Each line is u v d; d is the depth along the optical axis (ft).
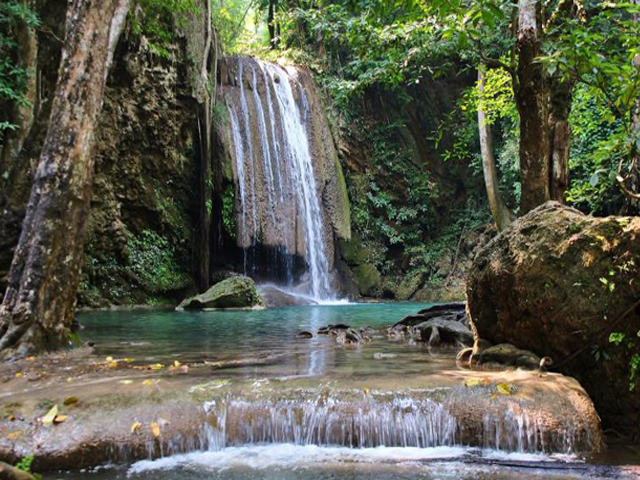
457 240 70.44
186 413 9.72
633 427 11.07
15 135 31.58
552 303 12.43
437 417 9.95
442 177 74.13
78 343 16.92
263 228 53.52
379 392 10.30
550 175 20.11
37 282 15.52
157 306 45.50
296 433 9.86
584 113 33.88
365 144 69.77
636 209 16.01
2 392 10.71
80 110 16.31
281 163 56.70
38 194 15.98
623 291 11.37
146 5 40.22
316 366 13.51
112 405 9.74
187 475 8.41
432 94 72.64
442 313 24.93
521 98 18.42
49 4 36.06
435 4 12.06
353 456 9.27
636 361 11.10
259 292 48.73
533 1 17.65
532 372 12.07
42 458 8.63
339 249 63.77
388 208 69.00
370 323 28.91
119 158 44.68
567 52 13.53
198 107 48.98
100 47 16.72
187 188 51.06
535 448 9.62
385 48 22.34
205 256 49.01
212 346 18.38
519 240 13.38
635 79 12.43
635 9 14.51
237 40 78.28
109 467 8.73
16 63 31.78
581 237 12.18
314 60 67.56
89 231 42.32
